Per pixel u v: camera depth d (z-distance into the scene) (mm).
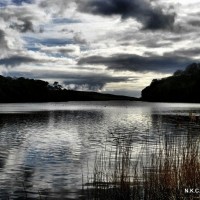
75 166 23250
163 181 14930
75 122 67500
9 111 111250
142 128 52500
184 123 59188
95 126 58125
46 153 29109
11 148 32219
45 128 53969
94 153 28656
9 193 17125
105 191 16125
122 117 84500
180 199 13945
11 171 21969
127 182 15625
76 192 16984
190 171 14773
